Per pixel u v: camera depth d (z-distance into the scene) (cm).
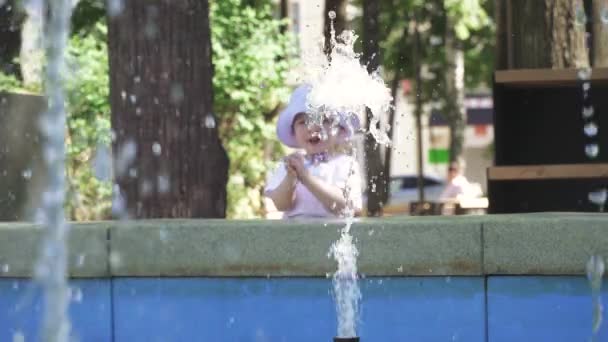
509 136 2073
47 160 2208
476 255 1191
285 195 1441
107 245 1262
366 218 1269
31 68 2973
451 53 5778
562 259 1175
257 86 4716
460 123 6062
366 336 1218
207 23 1912
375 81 1402
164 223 1266
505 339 1195
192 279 1252
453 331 1203
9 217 2145
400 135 7150
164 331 1259
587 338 1180
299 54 5022
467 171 10769
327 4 3759
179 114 1883
